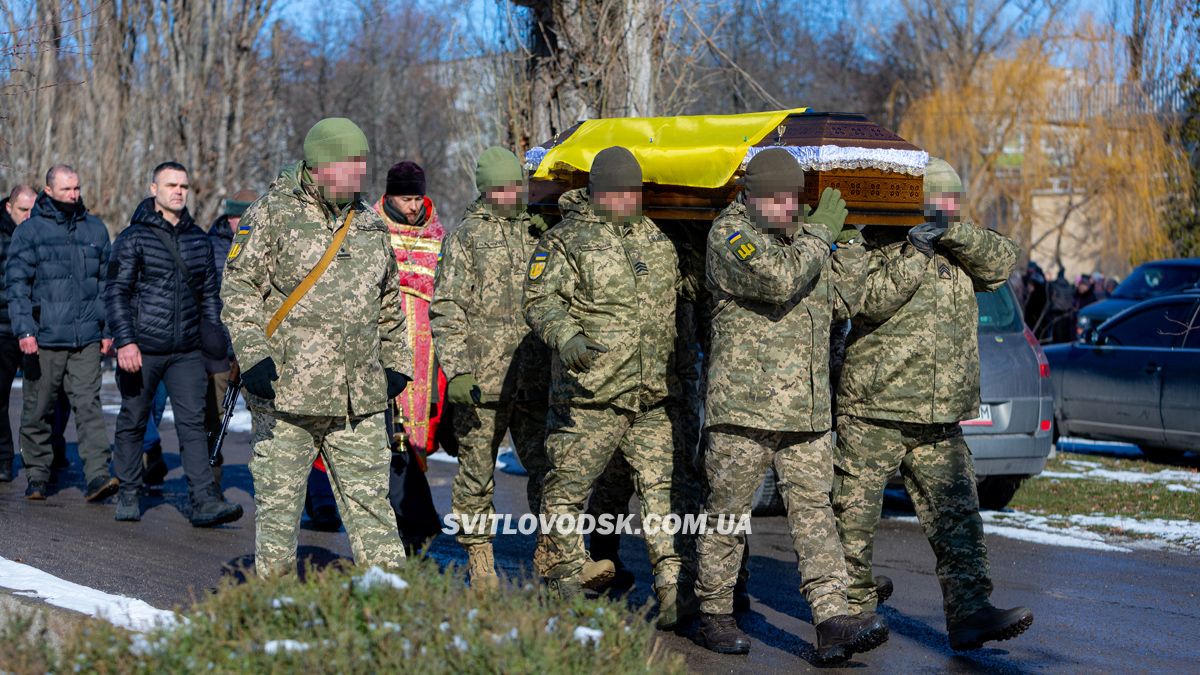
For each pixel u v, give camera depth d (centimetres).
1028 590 877
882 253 696
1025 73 3738
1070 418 1653
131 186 2638
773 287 626
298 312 623
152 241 1001
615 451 791
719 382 660
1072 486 1349
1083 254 4881
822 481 668
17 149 2269
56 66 1320
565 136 850
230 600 482
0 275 1180
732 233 636
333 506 1030
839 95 4869
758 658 684
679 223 746
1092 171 3541
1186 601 853
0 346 1185
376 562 633
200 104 2684
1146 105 3011
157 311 1000
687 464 745
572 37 1367
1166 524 1137
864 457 709
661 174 734
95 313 1126
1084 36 3609
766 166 639
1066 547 1040
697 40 1419
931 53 4694
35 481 1134
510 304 800
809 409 651
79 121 2533
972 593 680
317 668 429
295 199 629
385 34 4525
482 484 816
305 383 621
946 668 673
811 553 662
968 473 702
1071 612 813
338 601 471
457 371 775
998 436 1156
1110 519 1160
